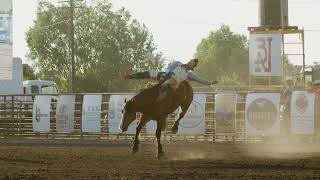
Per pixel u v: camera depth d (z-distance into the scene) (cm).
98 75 10938
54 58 11231
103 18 11375
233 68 15238
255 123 3406
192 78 2459
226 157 2502
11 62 4481
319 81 5159
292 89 3388
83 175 1839
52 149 2942
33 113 3759
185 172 1906
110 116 3597
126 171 1941
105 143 3462
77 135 3781
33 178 1792
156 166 2100
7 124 3859
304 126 3347
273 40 4738
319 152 2802
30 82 5641
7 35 4441
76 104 3706
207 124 3500
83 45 11175
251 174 1855
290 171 1948
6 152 2698
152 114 2397
